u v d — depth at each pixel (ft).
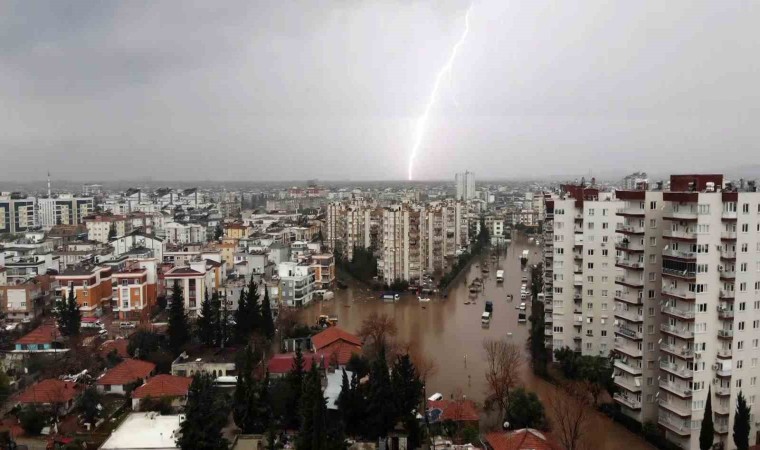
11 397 443.73
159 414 384.88
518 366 532.32
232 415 405.59
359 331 637.30
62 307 611.47
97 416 405.18
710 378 373.40
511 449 332.80
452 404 407.44
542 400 449.89
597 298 525.34
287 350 570.05
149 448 330.13
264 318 585.22
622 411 429.38
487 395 458.50
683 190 414.00
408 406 372.79
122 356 533.96
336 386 439.63
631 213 428.56
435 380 497.46
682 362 379.76
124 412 419.95
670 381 388.78
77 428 396.37
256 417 374.84
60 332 598.75
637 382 415.64
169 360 517.14
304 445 328.08
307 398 336.29
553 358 539.70
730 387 375.04
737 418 358.43
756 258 375.66
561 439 383.04
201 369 485.97
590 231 524.11
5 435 368.07
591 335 526.98
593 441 390.42
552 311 548.72
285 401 383.24
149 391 423.23
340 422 368.89
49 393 418.72
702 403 373.40
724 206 370.32
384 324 577.43
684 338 375.66
